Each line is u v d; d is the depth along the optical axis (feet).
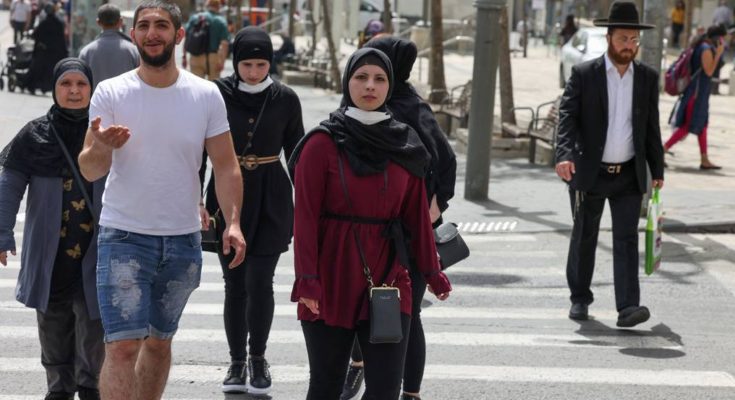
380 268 40.04
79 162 41.45
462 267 84.74
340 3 278.87
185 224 42.68
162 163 41.86
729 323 70.28
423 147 40.88
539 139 134.72
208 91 42.68
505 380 57.72
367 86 39.47
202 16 183.32
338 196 39.81
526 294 76.95
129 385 41.50
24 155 46.03
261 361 54.70
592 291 77.61
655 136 66.13
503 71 144.87
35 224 46.21
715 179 123.75
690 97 130.41
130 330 41.60
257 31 53.83
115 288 41.65
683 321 70.38
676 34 346.95
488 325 68.64
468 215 103.71
